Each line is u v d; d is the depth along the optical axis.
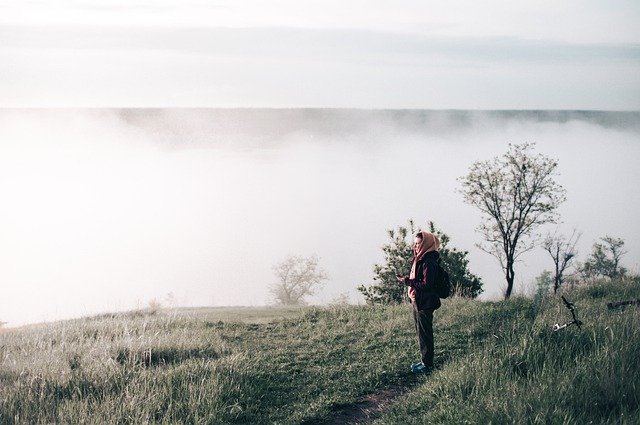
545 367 7.84
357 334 12.30
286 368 10.16
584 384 6.96
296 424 7.92
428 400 7.82
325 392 8.98
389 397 8.60
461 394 7.48
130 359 10.64
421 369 9.38
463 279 20.50
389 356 10.40
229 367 9.78
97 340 12.12
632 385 6.85
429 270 9.22
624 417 6.12
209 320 14.88
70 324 14.63
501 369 8.01
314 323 13.80
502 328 11.05
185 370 9.64
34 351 11.74
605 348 7.89
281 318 14.77
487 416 6.51
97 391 9.08
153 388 8.88
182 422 7.79
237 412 8.27
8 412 8.30
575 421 6.12
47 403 8.55
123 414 8.05
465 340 10.92
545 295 13.82
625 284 15.41
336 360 10.52
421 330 9.37
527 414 6.45
